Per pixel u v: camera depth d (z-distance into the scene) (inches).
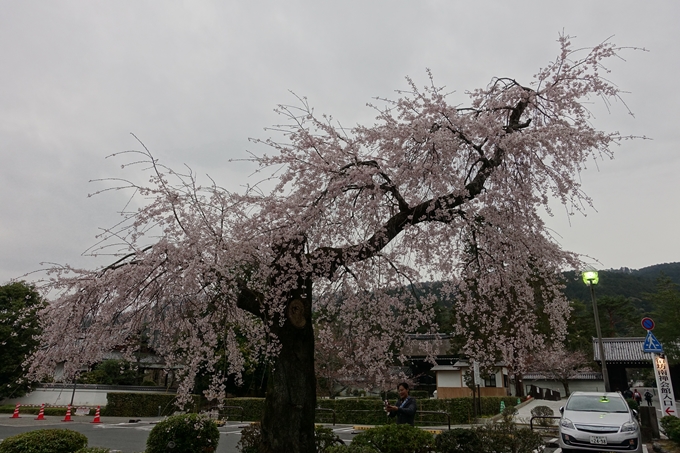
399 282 260.4
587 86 250.8
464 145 238.1
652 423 432.1
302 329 209.6
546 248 249.9
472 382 740.0
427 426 601.0
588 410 365.7
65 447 235.8
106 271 197.2
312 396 207.0
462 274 261.7
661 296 1071.6
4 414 798.5
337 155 226.2
